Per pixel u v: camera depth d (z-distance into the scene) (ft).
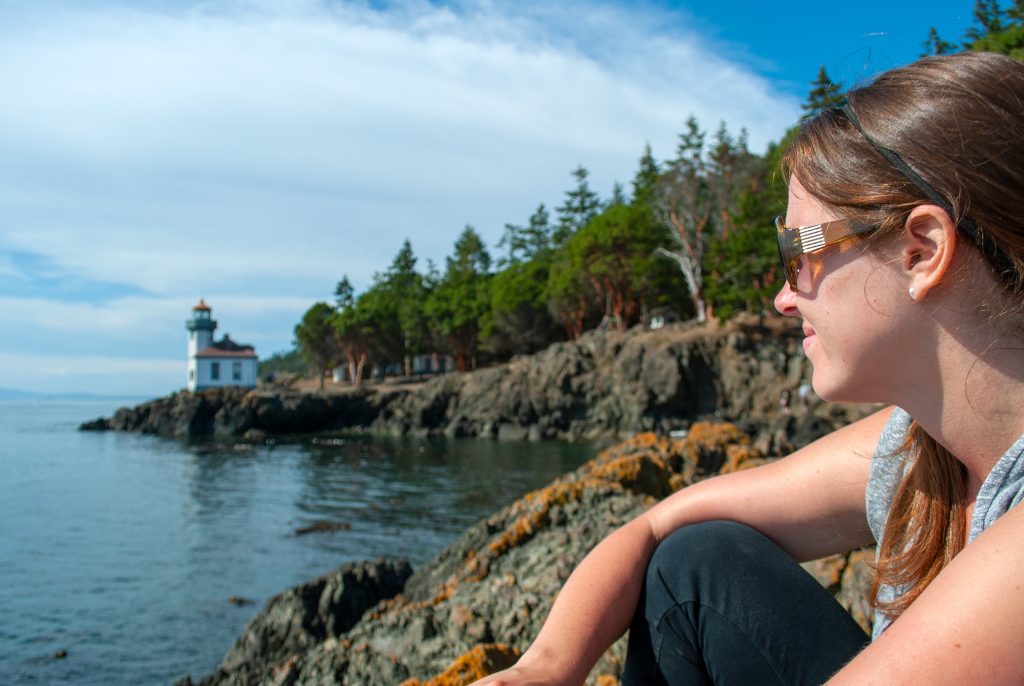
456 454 141.28
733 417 146.61
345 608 24.98
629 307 190.80
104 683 30.30
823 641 3.72
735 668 3.81
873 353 3.14
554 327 216.33
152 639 35.88
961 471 3.40
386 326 260.62
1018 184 2.72
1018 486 2.80
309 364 313.94
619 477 22.76
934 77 3.04
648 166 231.50
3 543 61.52
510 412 174.60
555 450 143.64
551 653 4.15
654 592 4.12
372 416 213.46
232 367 265.13
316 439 189.47
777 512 4.54
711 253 164.76
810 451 4.58
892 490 3.88
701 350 151.84
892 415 3.96
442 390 192.85
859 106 3.20
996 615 2.36
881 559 3.76
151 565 52.75
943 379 3.05
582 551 16.01
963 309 2.91
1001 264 2.82
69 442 188.65
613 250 180.96
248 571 50.60
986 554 2.47
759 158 174.50
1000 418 2.97
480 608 13.56
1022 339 2.87
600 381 162.71
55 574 49.96
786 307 3.51
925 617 2.48
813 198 3.25
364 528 66.59
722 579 3.90
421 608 13.37
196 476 111.96
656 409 151.64
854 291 3.11
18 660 32.96
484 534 23.44
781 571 3.91
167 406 226.17
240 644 24.41
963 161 2.79
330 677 12.25
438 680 9.20
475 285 238.27
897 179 2.96
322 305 272.10
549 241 298.56
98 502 85.71
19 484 102.94
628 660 4.37
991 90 2.88
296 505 81.56
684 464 29.58
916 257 2.97
